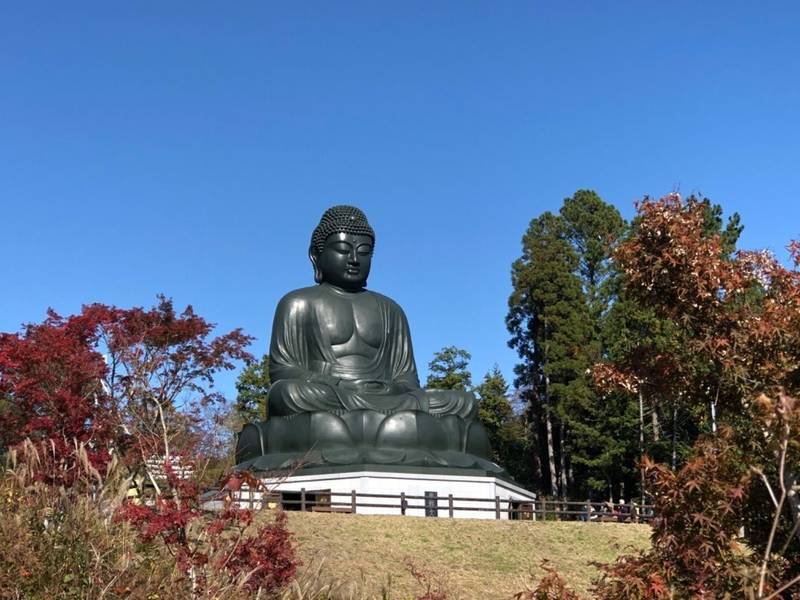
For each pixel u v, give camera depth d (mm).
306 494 23203
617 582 8094
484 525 21375
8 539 10461
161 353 17359
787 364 8453
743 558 8008
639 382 9430
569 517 31453
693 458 8070
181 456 11406
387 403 27875
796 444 7172
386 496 22797
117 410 14852
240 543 10656
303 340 30000
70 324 17312
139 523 10258
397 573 17109
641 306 9484
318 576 12953
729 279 8859
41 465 13273
